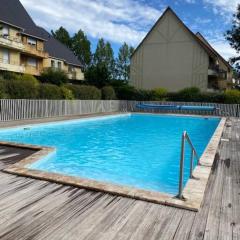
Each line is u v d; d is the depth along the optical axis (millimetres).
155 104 31234
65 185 5512
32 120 18078
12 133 14531
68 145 12695
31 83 21672
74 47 71312
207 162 7543
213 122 23594
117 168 9156
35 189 5277
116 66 78250
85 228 3830
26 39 34656
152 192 5086
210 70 37656
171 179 8047
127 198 4891
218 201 4852
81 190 5250
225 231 3807
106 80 42719
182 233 3736
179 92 33062
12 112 17656
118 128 19094
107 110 29734
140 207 4531
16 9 35844
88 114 25422
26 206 4512
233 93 29578
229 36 40500
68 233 3689
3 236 3586
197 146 13312
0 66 29578
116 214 4270
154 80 40000
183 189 5289
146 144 13539
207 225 3967
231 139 12219
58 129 17172
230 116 26812
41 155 8102
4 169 6441
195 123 22906
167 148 12625
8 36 31344
